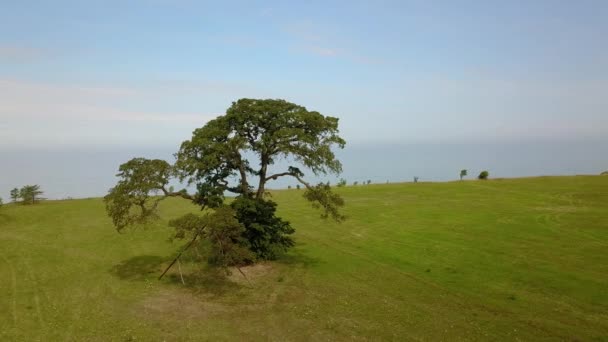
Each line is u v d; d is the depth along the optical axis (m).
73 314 18.59
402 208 46.53
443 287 21.83
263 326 17.17
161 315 18.44
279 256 27.86
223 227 20.97
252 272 24.67
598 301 19.52
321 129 24.92
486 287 21.70
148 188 21.19
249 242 25.67
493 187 60.00
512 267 24.91
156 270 25.58
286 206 49.53
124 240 33.69
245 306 19.52
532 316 18.00
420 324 17.28
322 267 25.66
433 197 53.69
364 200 52.97
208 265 26.27
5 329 16.94
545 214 40.62
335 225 38.62
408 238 32.94
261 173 26.08
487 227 35.84
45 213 45.81
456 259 26.92
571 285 21.67
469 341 15.73
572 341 15.66
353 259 27.42
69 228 38.38
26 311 19.02
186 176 23.16
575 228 34.62
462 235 33.31
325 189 25.56
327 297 20.53
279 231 27.50
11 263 27.38
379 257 27.84
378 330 16.70
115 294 21.30
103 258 28.48
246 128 24.41
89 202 53.59
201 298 20.67
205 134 23.42
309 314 18.41
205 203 24.20
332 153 24.56
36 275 24.73
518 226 35.88
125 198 21.20
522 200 49.06
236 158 24.56
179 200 54.81
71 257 28.80
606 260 25.92
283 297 20.62
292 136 23.95
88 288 22.28
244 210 24.80
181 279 23.53
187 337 16.09
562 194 51.97
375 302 19.83
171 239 21.30
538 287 21.52
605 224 35.75
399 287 21.94
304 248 30.48
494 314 18.31
